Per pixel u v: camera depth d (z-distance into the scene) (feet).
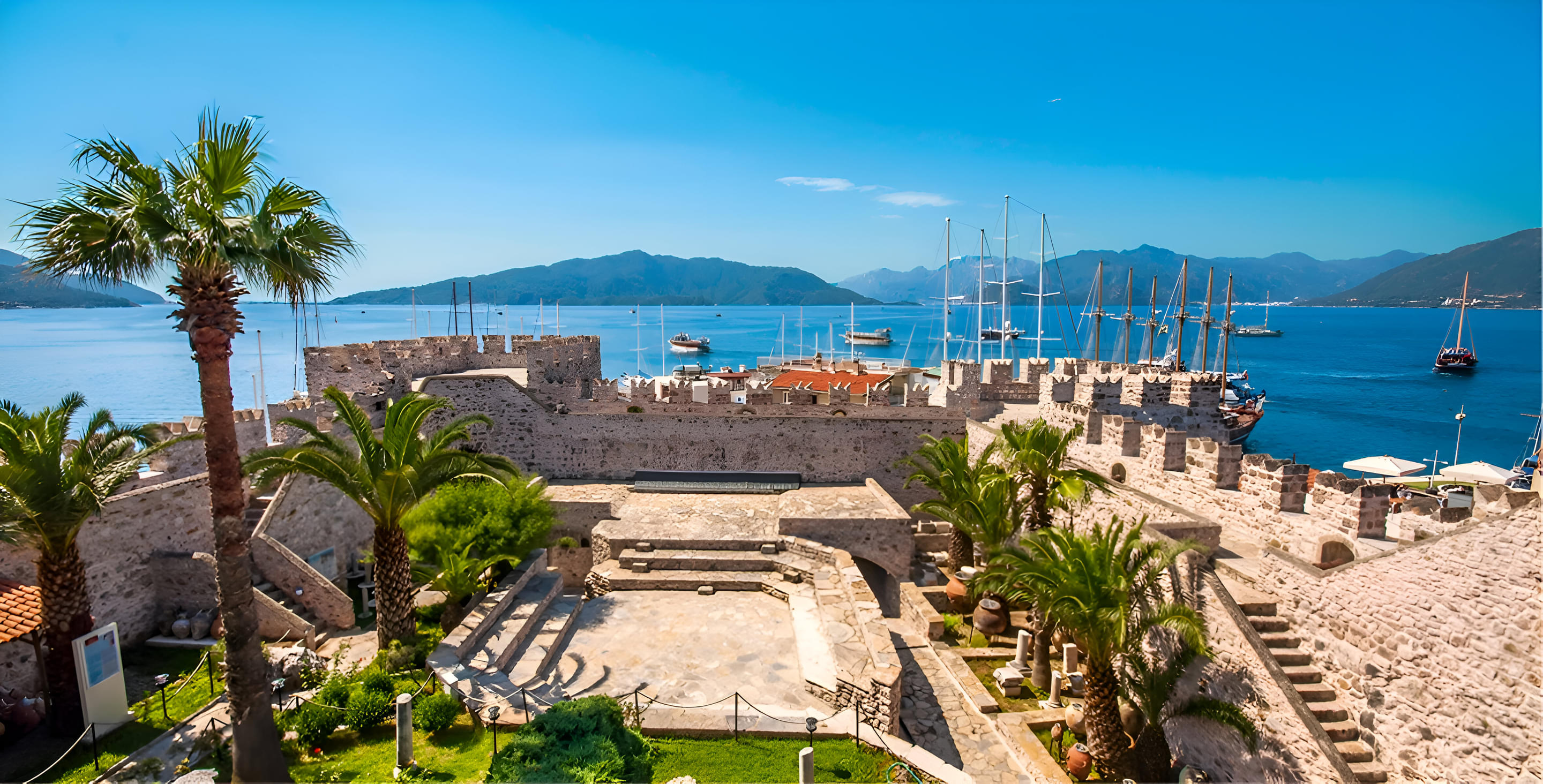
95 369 360.89
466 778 48.57
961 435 122.83
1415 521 56.95
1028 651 75.46
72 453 63.00
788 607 80.53
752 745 53.42
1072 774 60.90
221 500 45.14
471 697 57.67
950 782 49.08
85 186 41.63
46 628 55.88
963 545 98.73
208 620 74.69
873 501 110.32
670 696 61.31
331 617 78.18
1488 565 44.39
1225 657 59.72
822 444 122.72
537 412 121.90
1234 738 58.65
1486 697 44.52
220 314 43.73
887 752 52.60
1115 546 67.87
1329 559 60.59
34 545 56.03
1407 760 48.78
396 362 116.06
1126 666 70.23
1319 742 50.42
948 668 74.43
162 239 40.98
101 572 70.44
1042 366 129.18
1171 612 56.54
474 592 75.20
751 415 122.11
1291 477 65.21
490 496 83.61
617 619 77.51
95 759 52.08
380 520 65.77
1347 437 289.53
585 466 123.44
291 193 46.73
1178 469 79.71
